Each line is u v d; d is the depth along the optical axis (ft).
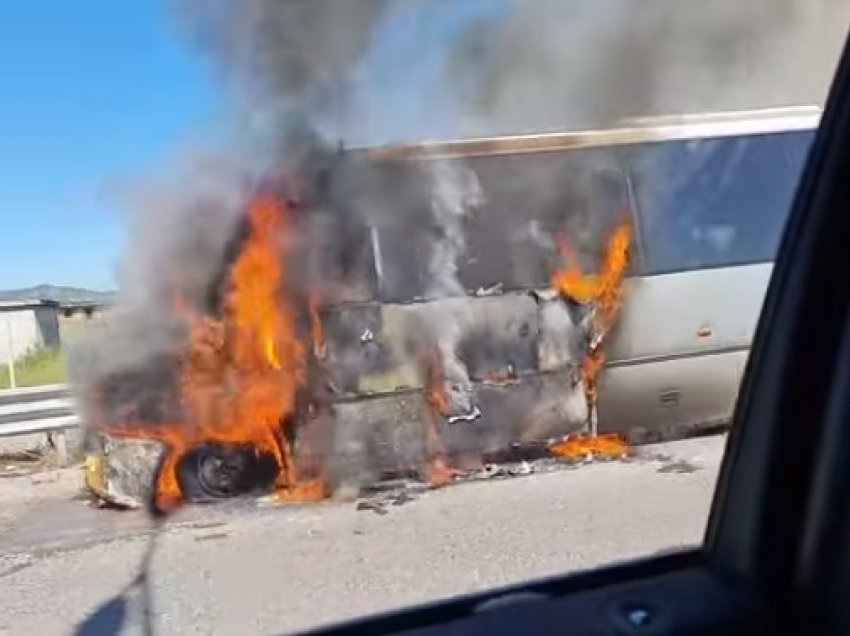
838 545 4.60
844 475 4.65
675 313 22.30
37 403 23.89
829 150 5.08
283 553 15.30
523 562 13.35
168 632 11.71
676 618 4.85
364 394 20.08
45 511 19.63
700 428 22.81
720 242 22.70
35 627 12.16
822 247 5.05
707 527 5.60
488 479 20.21
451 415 20.59
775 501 5.04
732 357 22.72
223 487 19.94
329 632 5.53
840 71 5.09
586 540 14.29
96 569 14.89
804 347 5.04
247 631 11.50
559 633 4.82
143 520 18.47
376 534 16.15
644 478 18.90
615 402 21.98
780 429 5.09
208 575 14.21
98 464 19.89
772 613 4.84
